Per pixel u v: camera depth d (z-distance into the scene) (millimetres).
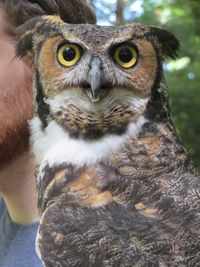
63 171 792
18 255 912
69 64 810
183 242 729
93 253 731
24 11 956
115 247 729
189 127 2742
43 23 826
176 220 744
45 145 826
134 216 749
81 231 742
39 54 826
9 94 941
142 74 805
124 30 803
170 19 3230
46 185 805
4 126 942
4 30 943
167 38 826
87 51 802
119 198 762
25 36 852
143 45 805
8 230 943
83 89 802
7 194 955
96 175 776
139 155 786
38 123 837
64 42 808
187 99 2770
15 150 951
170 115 828
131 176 773
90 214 752
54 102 817
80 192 771
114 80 796
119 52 805
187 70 3057
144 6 3338
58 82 811
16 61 938
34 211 947
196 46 3125
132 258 724
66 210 760
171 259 721
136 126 801
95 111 798
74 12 997
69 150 799
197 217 746
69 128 809
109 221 746
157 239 730
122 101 800
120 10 3145
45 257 745
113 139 795
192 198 759
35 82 836
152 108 808
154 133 800
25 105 947
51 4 971
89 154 789
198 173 819
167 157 790
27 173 958
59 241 745
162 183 769
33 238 923
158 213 750
